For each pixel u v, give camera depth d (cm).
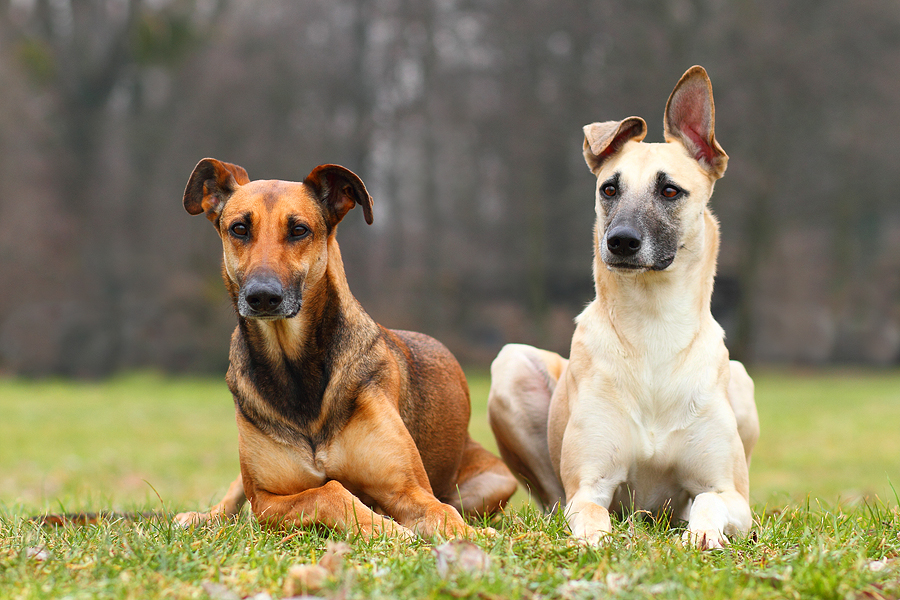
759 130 2853
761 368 3475
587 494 465
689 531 398
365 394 465
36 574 327
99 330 3200
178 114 3344
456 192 3762
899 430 1498
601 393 480
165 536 391
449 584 298
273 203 458
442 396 556
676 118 521
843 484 938
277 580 320
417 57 3544
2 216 3281
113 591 304
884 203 3331
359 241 3472
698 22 2898
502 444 607
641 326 480
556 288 3591
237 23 3459
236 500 537
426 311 3462
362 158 3544
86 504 632
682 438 471
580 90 3125
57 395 2455
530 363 590
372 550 366
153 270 3322
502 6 3256
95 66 3391
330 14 3541
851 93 2891
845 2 2842
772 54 2761
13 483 936
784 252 3566
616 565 329
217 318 3225
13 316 3225
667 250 474
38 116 3359
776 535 405
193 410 1998
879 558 363
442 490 567
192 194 504
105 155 3459
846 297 3700
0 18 3291
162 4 3353
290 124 3428
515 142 3297
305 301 455
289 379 458
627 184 490
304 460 459
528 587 305
